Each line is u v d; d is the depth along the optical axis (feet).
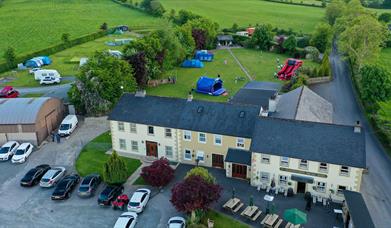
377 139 207.62
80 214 148.56
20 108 204.13
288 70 324.80
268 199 146.00
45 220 145.28
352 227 126.72
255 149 156.15
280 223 138.31
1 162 186.91
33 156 192.44
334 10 525.75
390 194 159.12
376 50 311.47
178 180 170.91
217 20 585.22
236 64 371.56
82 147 201.26
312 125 157.58
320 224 139.85
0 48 427.33
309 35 471.21
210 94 280.10
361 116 238.27
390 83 239.30
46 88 292.81
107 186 161.27
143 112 189.47
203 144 178.70
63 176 173.47
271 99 185.68
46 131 211.61
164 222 142.92
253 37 437.99
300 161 152.76
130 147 194.70
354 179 147.54
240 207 148.36
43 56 383.04
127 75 252.42
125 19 595.06
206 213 146.72
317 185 153.99
